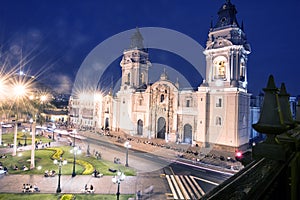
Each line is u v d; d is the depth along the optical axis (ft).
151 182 102.01
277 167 10.25
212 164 127.85
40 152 152.15
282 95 17.95
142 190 92.38
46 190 89.61
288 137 13.12
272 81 12.39
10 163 125.80
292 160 12.28
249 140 174.60
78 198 83.41
